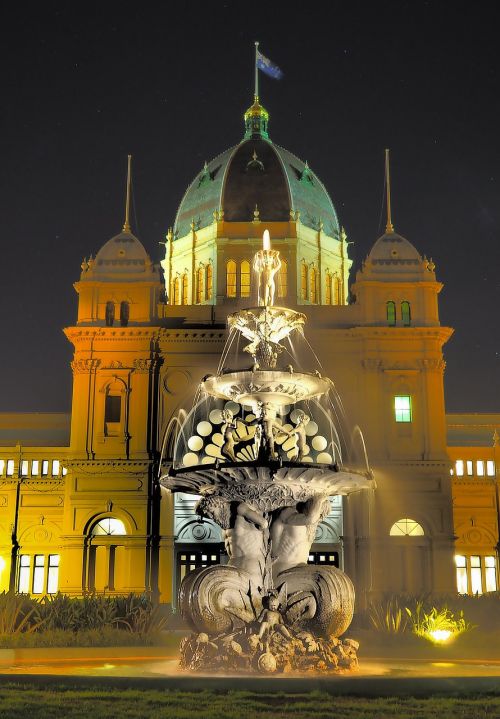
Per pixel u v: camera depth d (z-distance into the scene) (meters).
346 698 14.22
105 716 12.59
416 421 55.34
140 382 55.81
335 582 18.50
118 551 53.53
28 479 58.94
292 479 18.86
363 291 57.88
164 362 56.44
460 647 27.78
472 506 59.31
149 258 58.31
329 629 18.33
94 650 25.20
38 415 63.03
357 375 56.22
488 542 58.81
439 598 37.53
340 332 56.56
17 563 57.72
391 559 52.97
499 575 57.88
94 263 58.09
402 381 56.00
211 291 64.12
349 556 52.59
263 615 18.02
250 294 62.12
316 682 14.75
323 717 12.65
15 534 57.94
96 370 55.94
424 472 54.19
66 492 54.12
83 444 54.75
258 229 63.34
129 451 54.59
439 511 53.56
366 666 19.86
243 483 18.94
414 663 21.27
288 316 21.34
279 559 18.89
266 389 20.41
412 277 58.12
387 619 32.19
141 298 57.34
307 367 56.22
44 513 58.50
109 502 53.59
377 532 53.03
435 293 58.00
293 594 18.42
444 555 52.81
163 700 13.82
